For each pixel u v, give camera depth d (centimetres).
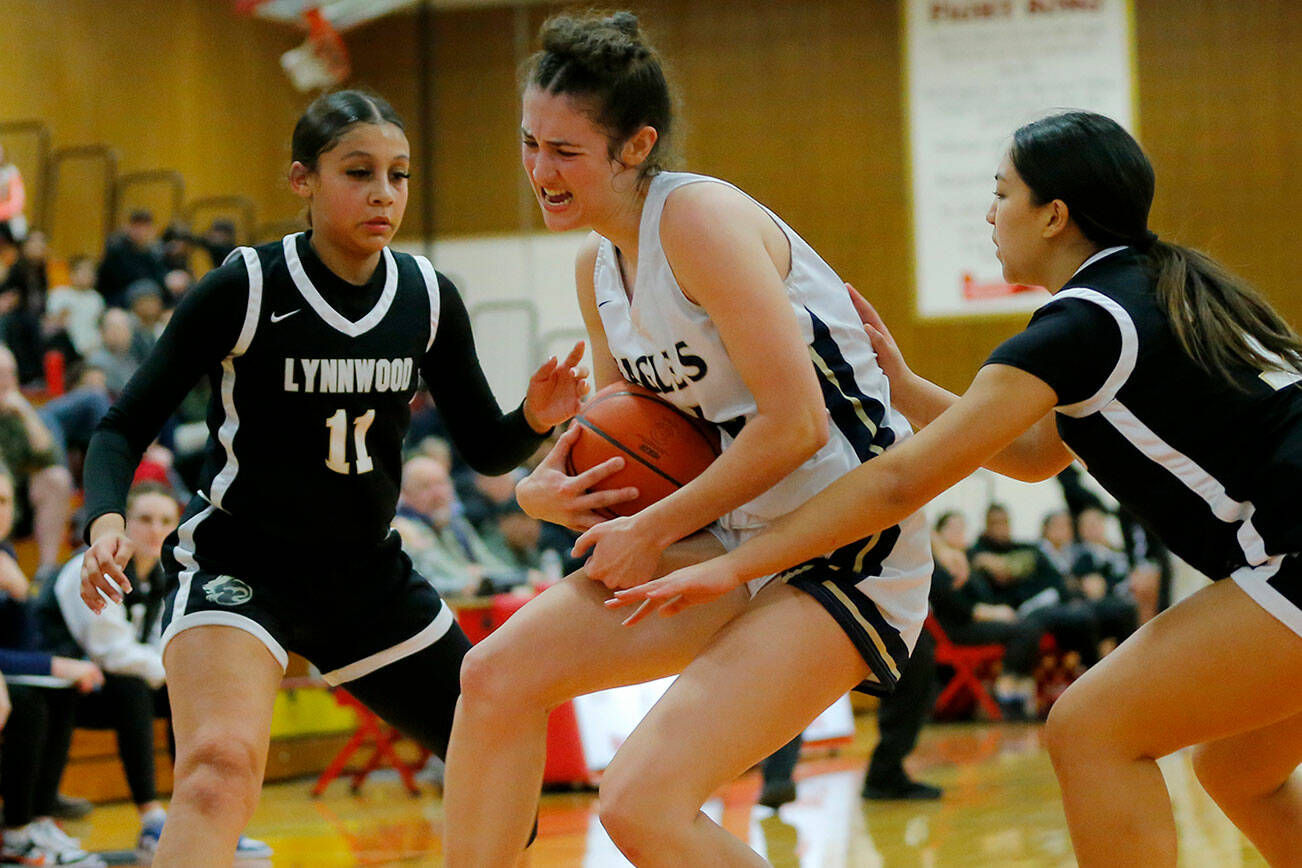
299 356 486
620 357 454
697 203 416
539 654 419
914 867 801
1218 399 424
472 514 1588
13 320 1648
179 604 471
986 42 2434
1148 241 454
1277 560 417
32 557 1365
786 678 405
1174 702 421
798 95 2511
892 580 434
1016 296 2417
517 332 2525
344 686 513
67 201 2136
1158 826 425
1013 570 1742
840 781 1193
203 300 480
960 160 2441
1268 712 421
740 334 404
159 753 1218
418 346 512
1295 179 2388
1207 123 2403
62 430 1459
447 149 2627
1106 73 2412
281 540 492
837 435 434
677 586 390
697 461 445
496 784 420
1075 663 1708
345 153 484
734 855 394
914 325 2447
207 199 2303
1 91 2078
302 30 2692
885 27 2480
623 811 387
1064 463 511
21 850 902
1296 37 2394
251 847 908
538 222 2594
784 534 402
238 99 2550
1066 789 432
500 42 2616
